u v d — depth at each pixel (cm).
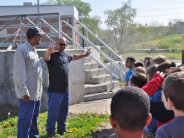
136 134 138
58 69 406
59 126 438
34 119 388
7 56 592
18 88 355
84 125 479
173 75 172
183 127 158
